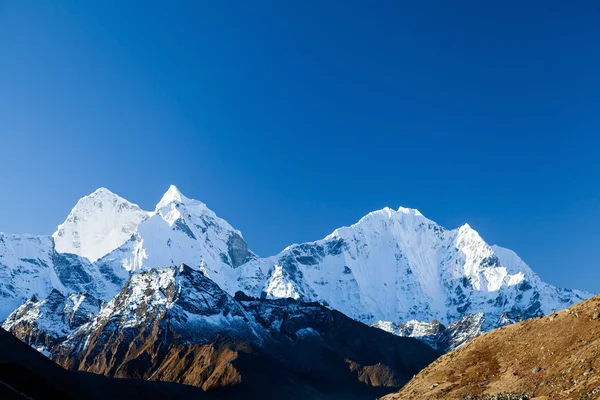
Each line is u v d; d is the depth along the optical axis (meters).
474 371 136.38
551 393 110.25
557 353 123.00
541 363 123.31
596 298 134.00
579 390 104.19
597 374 105.81
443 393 131.62
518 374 124.19
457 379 136.50
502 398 116.94
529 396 113.69
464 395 125.38
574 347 120.75
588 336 120.81
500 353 138.38
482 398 120.56
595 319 125.00
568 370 113.56
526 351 131.62
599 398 96.81
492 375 130.12
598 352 111.38
